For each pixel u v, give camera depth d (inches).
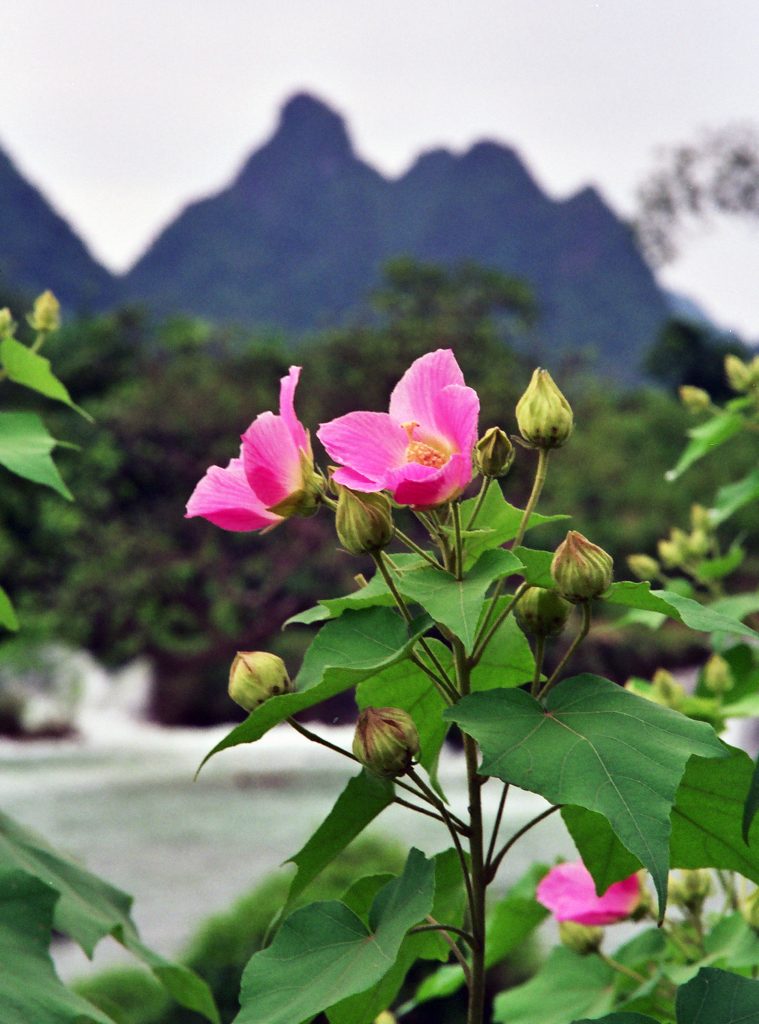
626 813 42.6
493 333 1266.0
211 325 1544.0
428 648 52.7
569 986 86.6
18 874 63.9
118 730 954.7
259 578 1125.7
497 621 52.3
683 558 124.6
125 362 1434.5
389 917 50.1
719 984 49.5
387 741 51.3
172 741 931.3
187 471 1145.4
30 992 58.9
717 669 100.7
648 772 43.7
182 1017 243.4
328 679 47.5
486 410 1153.4
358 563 1095.6
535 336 1521.9
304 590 1095.0
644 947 81.2
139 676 1026.7
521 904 87.4
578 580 48.7
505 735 45.8
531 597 55.8
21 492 1078.4
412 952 59.6
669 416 1355.8
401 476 49.1
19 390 1202.6
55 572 1063.0
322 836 54.4
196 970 252.5
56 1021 58.3
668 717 46.4
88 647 1059.3
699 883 76.2
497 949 91.6
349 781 53.6
